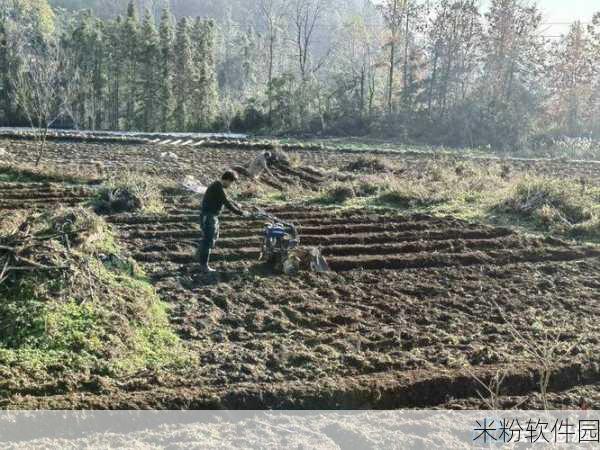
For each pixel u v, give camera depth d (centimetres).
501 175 2061
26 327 702
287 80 4603
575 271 1077
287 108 4325
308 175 1970
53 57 2673
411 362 716
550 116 4144
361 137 4044
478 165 2370
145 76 4725
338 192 1566
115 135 3297
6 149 2420
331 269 1057
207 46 5075
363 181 1720
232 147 2864
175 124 4697
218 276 981
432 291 962
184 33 4759
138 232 1194
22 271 779
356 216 1415
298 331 790
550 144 3506
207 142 2922
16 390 608
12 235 823
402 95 4262
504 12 4100
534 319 860
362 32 5678
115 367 663
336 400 639
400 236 1251
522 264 1109
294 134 4153
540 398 659
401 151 2992
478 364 716
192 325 800
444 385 669
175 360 697
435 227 1338
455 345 769
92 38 4772
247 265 1031
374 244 1205
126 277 871
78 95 4281
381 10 4375
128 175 1553
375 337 789
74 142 2852
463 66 4247
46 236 867
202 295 904
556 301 933
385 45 4466
